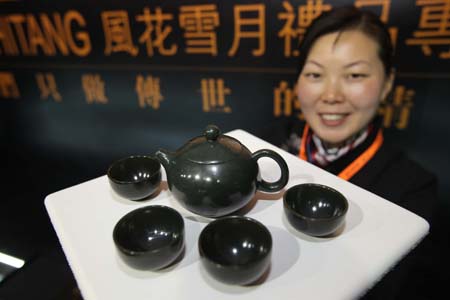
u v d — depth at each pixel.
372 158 1.00
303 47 0.98
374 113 0.98
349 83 0.92
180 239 0.46
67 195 0.65
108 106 1.65
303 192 0.56
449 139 1.23
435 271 1.18
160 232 0.52
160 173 0.63
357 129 0.98
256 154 0.56
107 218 0.58
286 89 1.36
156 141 1.68
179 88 1.50
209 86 1.46
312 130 1.12
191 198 0.53
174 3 1.31
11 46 1.61
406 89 1.21
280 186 0.57
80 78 1.61
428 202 0.96
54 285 0.91
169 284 0.44
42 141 1.87
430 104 1.20
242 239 0.48
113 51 1.49
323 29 0.90
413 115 1.25
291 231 0.53
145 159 0.67
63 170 1.88
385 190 0.96
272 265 0.47
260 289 0.43
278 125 1.29
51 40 1.54
